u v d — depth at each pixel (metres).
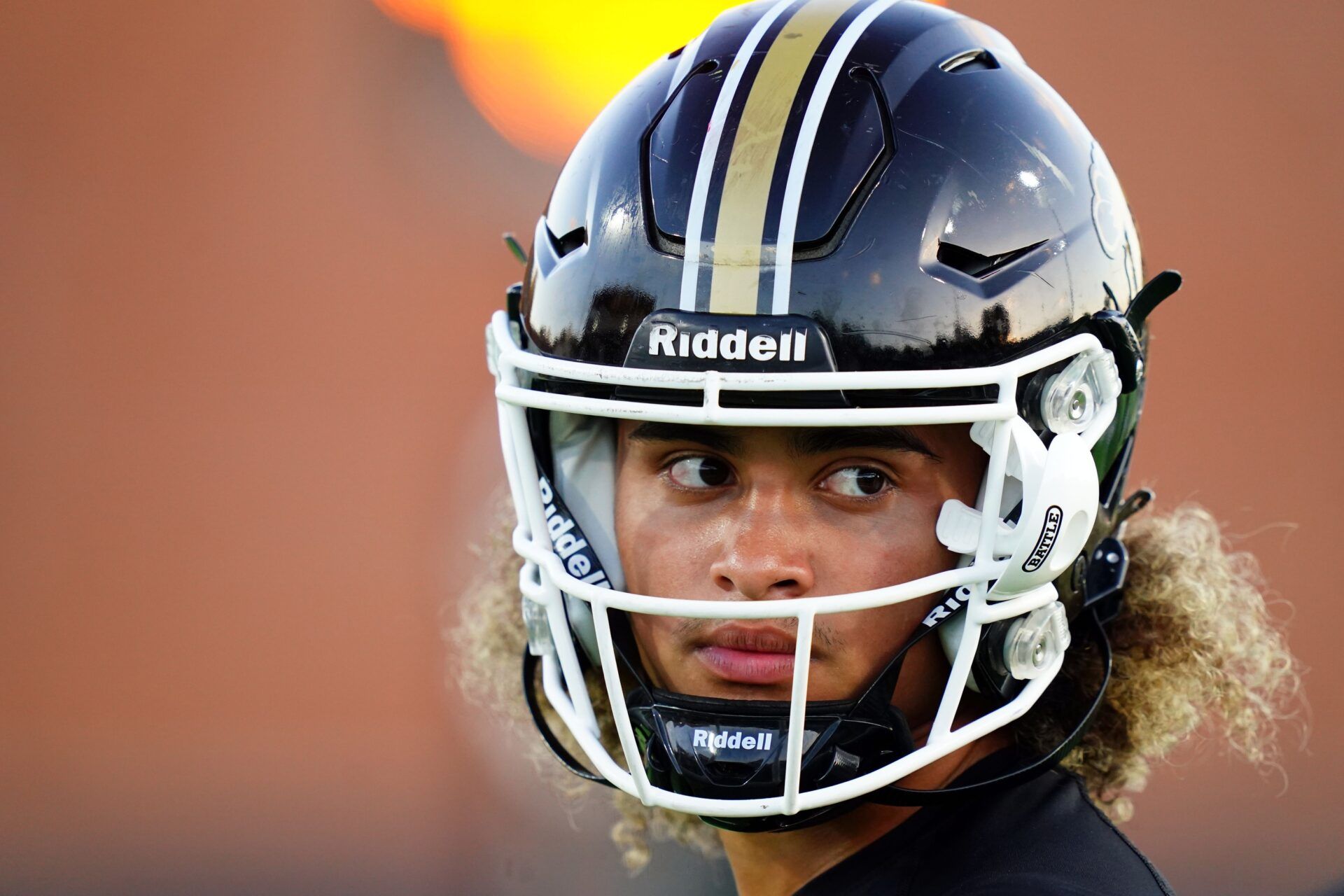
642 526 6.26
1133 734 7.36
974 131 6.21
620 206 6.32
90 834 17.84
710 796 5.86
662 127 6.44
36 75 23.67
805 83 6.27
